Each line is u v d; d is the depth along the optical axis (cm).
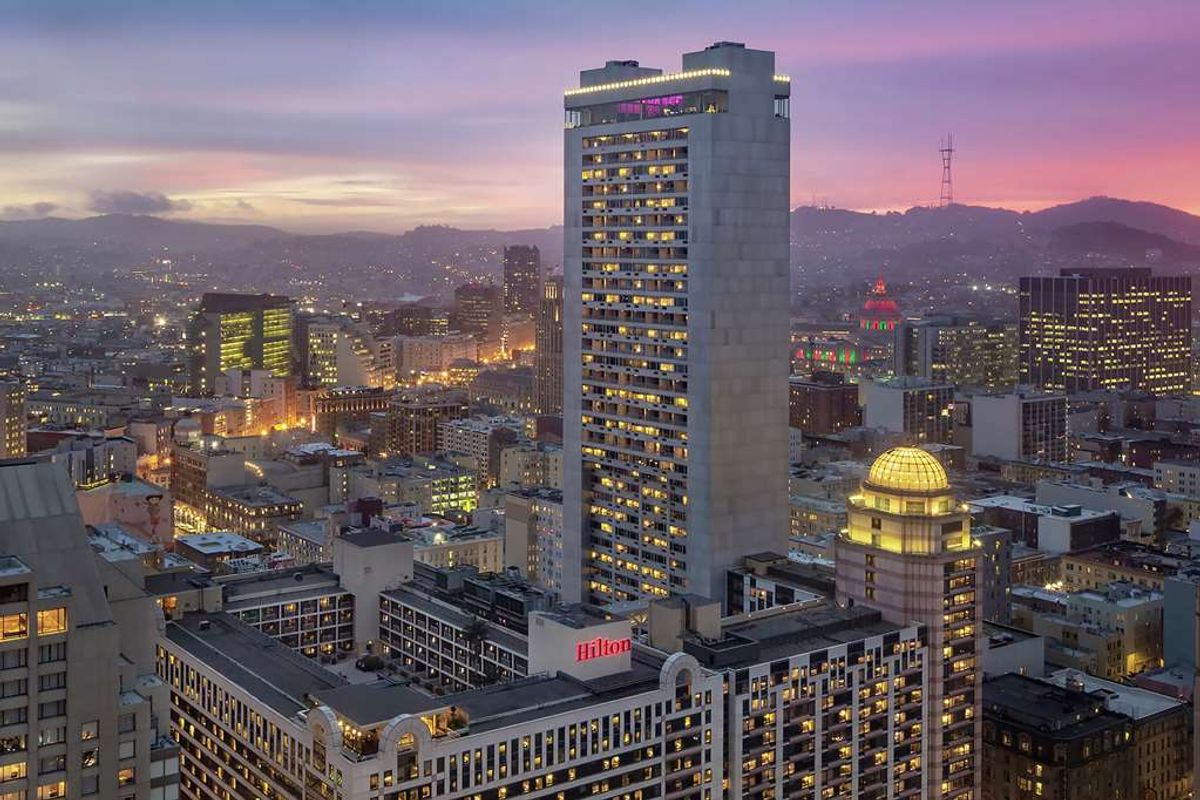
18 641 16638
